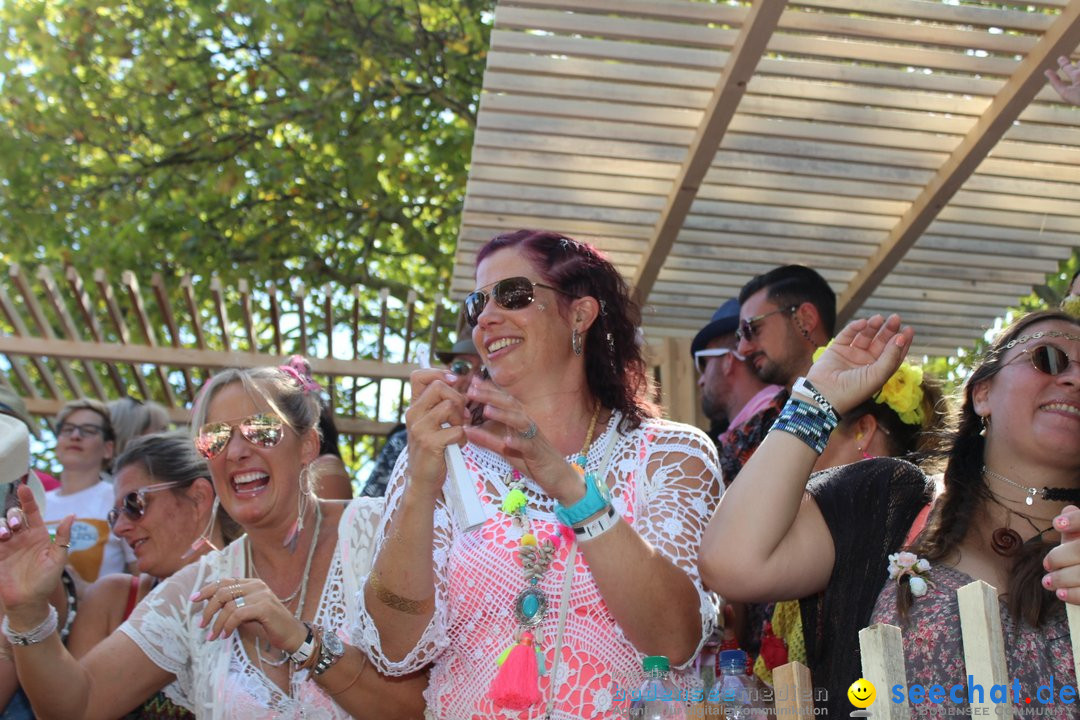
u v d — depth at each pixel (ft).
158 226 39.47
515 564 9.71
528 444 9.05
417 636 9.62
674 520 9.97
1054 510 9.49
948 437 10.25
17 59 41.88
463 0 38.68
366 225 41.32
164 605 12.03
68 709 11.19
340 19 38.88
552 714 9.39
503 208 21.22
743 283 23.36
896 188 20.49
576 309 10.76
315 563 12.19
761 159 19.94
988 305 23.79
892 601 9.23
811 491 10.16
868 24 17.10
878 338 10.05
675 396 23.27
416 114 39.91
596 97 18.63
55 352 23.89
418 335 39.70
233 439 12.09
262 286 39.34
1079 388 9.36
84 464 19.45
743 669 9.29
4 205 40.88
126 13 40.83
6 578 10.77
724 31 17.51
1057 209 20.95
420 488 9.45
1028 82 17.35
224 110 41.52
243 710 11.23
